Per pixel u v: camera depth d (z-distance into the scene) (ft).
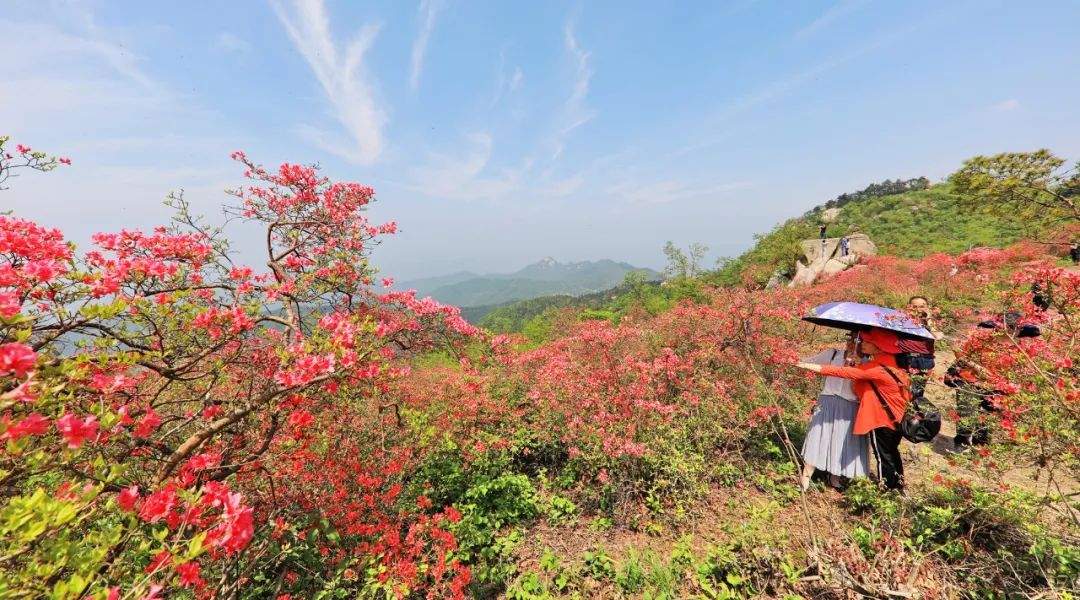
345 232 14.87
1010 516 8.78
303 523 10.45
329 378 7.64
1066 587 7.29
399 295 13.96
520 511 13.15
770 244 80.33
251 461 8.63
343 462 11.28
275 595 8.73
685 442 13.78
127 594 4.40
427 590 9.79
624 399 14.55
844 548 8.87
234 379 10.07
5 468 4.79
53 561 4.22
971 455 9.92
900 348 12.05
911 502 10.39
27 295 5.95
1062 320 9.12
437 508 13.08
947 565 8.70
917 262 46.98
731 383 16.84
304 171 14.83
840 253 64.13
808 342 22.06
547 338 38.22
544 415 16.21
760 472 14.06
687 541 10.87
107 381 5.99
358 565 9.69
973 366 10.20
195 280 9.80
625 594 9.64
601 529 12.20
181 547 5.43
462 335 15.46
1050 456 8.20
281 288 10.40
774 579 9.04
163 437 7.31
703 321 21.42
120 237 9.25
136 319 7.24
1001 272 28.02
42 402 4.66
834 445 12.37
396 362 13.58
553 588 10.14
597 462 13.74
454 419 15.25
